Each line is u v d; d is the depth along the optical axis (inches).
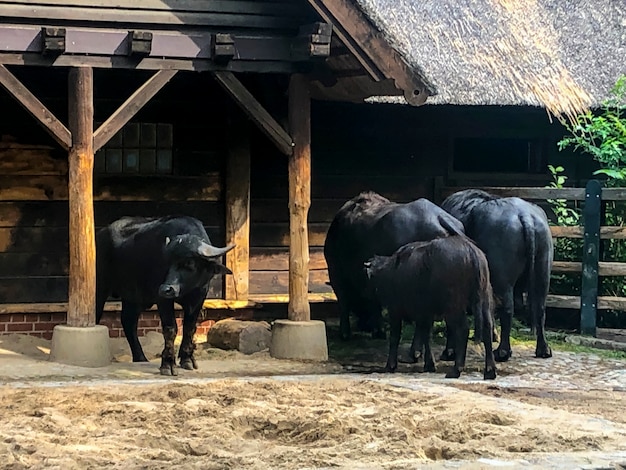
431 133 575.8
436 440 284.0
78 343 432.8
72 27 438.0
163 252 426.3
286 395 349.7
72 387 362.9
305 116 469.1
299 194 470.3
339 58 461.7
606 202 545.6
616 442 290.5
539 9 619.8
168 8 448.5
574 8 625.9
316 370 441.1
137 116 523.5
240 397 342.3
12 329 498.3
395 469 252.1
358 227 487.8
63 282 514.0
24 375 406.6
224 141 533.3
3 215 504.7
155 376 414.9
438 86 540.1
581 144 569.6
